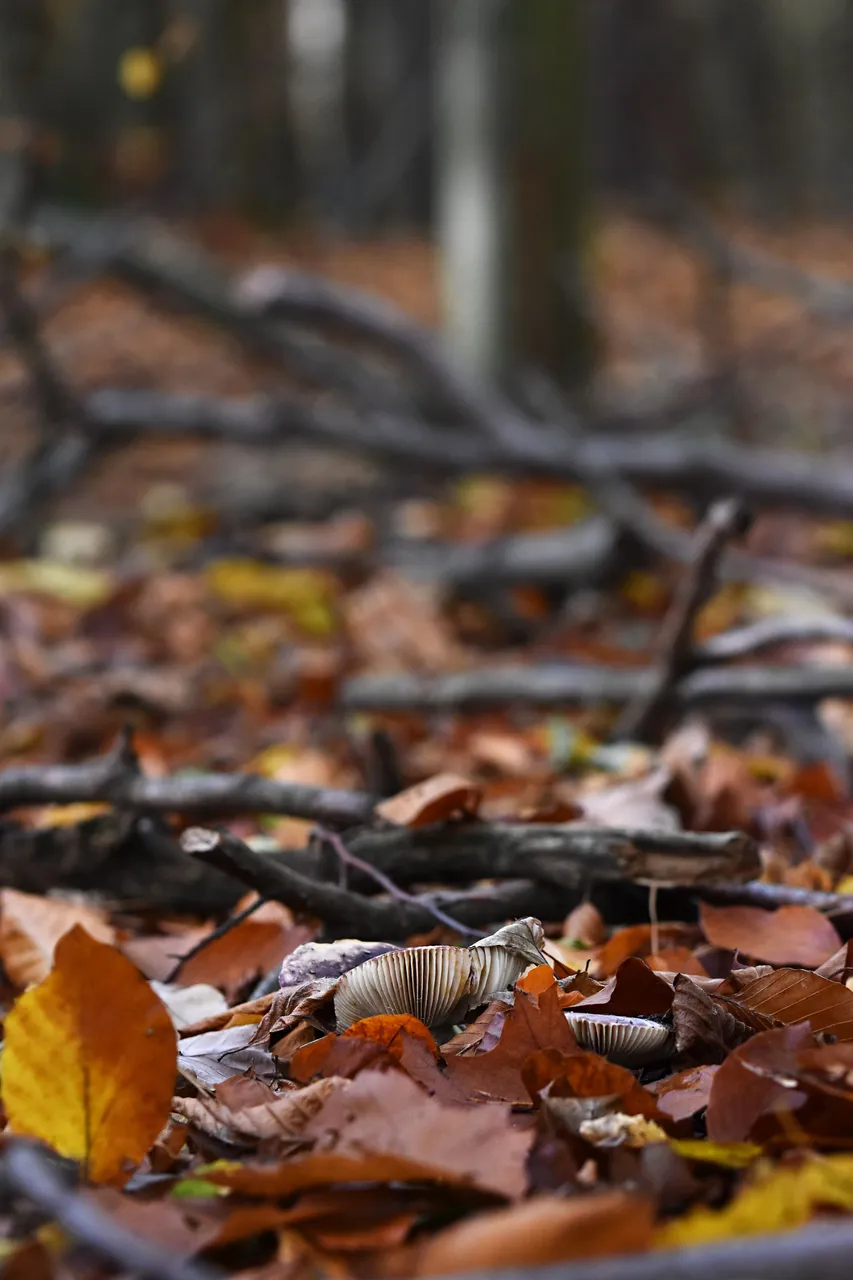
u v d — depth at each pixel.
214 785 2.37
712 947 2.11
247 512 7.26
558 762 3.39
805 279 8.41
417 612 5.29
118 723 4.11
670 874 2.12
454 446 6.11
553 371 8.02
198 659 5.20
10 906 2.26
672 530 5.75
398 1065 1.55
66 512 8.02
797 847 2.80
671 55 24.64
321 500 7.36
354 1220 1.29
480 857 2.22
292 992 1.77
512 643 5.68
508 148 7.79
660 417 8.90
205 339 13.27
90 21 10.88
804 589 5.08
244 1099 1.51
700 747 3.14
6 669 4.55
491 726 3.96
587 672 4.04
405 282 18.47
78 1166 1.41
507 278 7.88
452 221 8.04
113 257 7.07
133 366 11.58
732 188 27.56
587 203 8.04
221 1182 1.30
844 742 3.79
